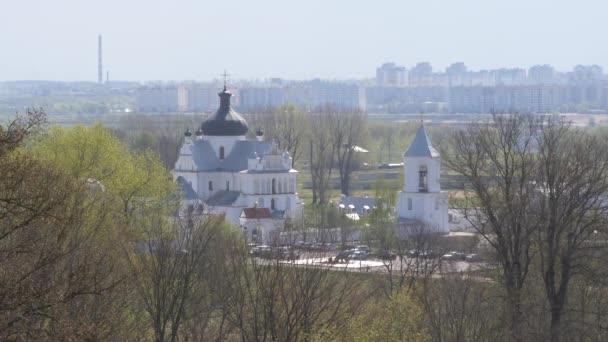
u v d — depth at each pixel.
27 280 152.50
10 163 156.12
